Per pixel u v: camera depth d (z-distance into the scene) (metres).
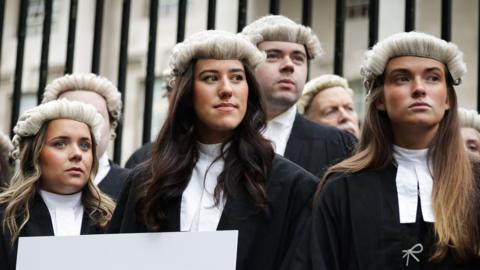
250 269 3.78
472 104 12.50
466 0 12.80
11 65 18.44
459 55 3.91
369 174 3.85
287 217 3.87
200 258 3.71
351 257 3.72
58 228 4.36
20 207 4.34
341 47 5.72
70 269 3.83
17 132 4.57
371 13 5.61
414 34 3.91
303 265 3.71
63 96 5.23
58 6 17.88
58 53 17.56
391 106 3.87
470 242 3.61
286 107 4.89
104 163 5.13
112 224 4.04
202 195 3.91
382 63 3.93
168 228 3.87
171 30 17.05
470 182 3.77
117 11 17.75
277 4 5.76
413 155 3.89
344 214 3.78
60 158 4.41
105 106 5.23
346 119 5.57
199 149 4.01
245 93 3.96
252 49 4.01
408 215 3.72
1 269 4.22
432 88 3.85
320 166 4.77
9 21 18.44
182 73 4.03
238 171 3.89
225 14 15.42
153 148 4.02
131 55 17.33
